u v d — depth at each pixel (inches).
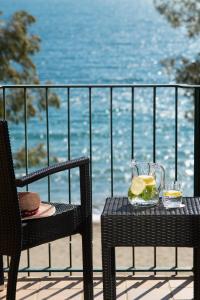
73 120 1034.7
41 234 130.6
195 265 133.6
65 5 1822.1
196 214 121.8
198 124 156.6
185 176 834.2
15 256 126.0
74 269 163.2
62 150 965.8
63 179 797.2
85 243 139.6
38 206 132.3
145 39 1595.7
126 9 1823.3
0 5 1969.7
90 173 147.7
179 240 122.3
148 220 122.1
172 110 1085.1
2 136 122.0
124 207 127.1
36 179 127.9
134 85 158.6
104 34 1689.2
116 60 1450.5
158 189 132.4
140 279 158.9
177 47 1499.8
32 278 160.9
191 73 491.2
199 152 157.1
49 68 1418.6
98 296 150.7
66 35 1676.9
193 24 490.9
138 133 1012.5
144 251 323.0
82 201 139.0
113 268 132.1
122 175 839.1
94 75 1397.6
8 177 123.5
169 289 153.3
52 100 519.8
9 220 125.2
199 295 132.6
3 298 147.8
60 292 153.2
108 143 973.2
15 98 509.7
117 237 123.0
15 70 495.5
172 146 956.0
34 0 1871.3
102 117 1063.0
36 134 984.3
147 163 133.4
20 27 485.7
